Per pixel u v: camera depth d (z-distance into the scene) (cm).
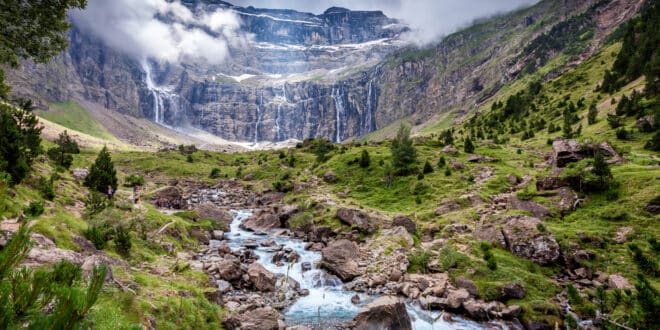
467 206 5062
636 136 7181
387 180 7200
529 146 10012
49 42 2567
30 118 3612
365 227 4494
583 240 3189
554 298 2592
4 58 2320
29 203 2303
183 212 5097
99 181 4416
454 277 2919
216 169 12444
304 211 5803
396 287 2945
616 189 3909
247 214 7006
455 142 12419
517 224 3453
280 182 8619
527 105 16862
